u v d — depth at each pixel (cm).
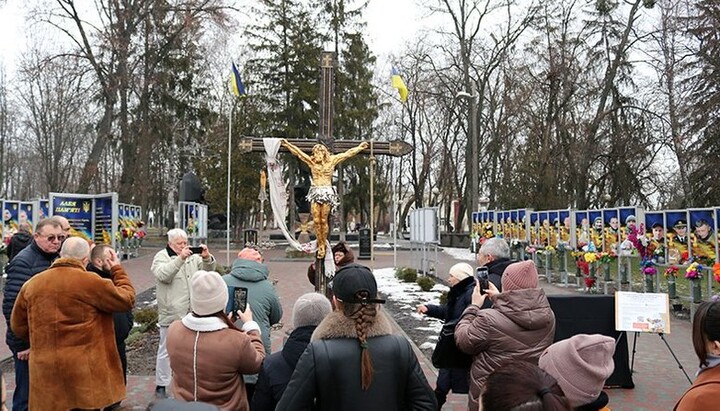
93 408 488
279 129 4147
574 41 3167
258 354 420
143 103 3494
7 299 556
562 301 740
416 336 1106
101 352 502
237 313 491
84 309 491
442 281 1980
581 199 3216
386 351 312
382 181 5456
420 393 321
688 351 977
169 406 203
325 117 1314
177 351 407
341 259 740
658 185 3275
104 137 3356
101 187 5216
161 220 5312
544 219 2216
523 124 3875
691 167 2789
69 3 3072
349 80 4244
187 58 3641
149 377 802
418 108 4762
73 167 4947
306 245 1289
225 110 4284
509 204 3931
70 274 491
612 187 3288
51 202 2273
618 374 751
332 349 308
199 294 413
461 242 4106
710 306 284
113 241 2334
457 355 456
